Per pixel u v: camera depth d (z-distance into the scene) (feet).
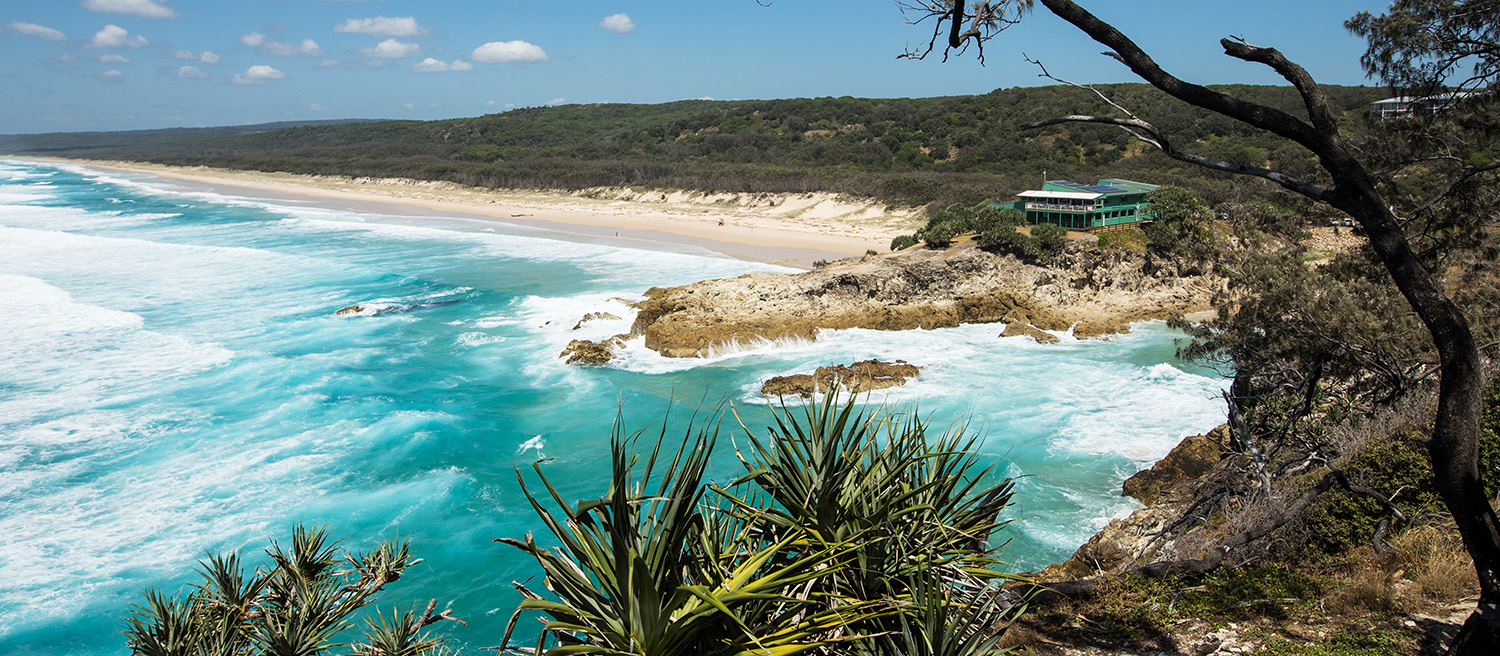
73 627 57.41
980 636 18.80
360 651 26.99
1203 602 28.84
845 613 17.70
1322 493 36.29
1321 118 20.01
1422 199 46.93
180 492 76.18
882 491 20.17
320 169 470.39
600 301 148.46
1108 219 158.40
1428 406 40.81
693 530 18.42
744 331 121.29
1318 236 81.97
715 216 272.51
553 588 16.87
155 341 123.95
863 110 423.23
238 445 86.69
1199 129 268.21
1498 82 39.81
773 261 188.85
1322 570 32.35
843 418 19.88
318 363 114.83
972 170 289.33
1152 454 81.15
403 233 246.47
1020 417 92.22
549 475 81.56
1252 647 25.54
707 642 16.89
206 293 159.94
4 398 99.09
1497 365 41.32
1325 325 49.60
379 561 27.96
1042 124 21.57
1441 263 51.52
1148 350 118.73
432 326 135.44
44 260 193.77
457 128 592.60
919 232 173.17
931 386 103.40
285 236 242.58
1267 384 54.85
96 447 85.71
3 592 60.75
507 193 359.25
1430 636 24.95
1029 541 64.80
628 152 440.86
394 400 100.73
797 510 19.90
